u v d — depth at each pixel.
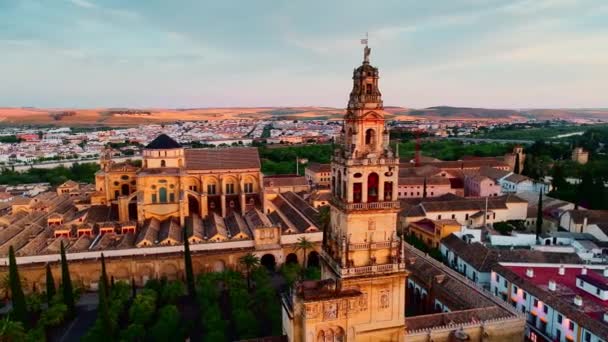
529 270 100.69
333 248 71.06
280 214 160.12
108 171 165.00
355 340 67.62
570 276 101.19
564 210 161.25
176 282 110.94
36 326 97.19
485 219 155.50
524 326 81.12
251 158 179.25
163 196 150.50
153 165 159.00
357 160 64.75
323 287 67.00
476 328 78.94
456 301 90.88
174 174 149.75
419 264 110.00
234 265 130.25
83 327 100.31
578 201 180.38
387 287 68.50
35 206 179.38
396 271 67.88
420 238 152.38
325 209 149.88
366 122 65.31
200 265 127.94
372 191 67.50
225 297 112.38
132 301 108.44
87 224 141.00
